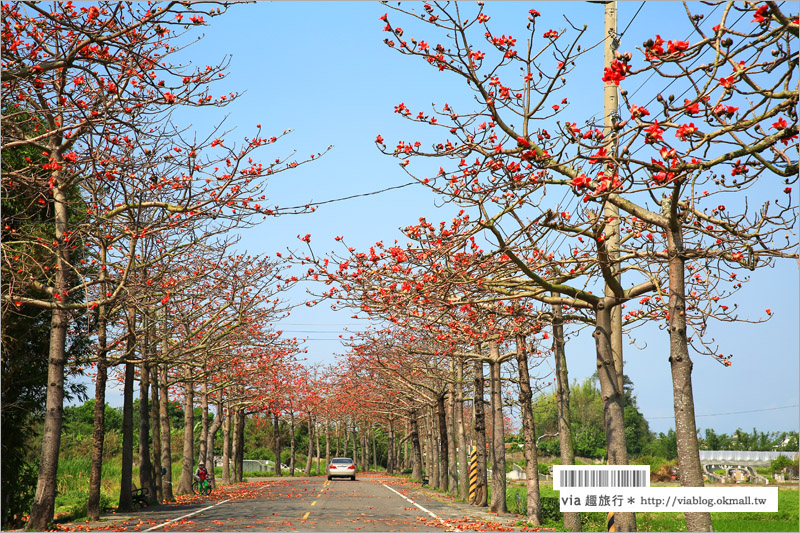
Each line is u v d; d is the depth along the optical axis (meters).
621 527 11.40
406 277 11.45
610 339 12.12
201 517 17.47
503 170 9.66
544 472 59.03
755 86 7.64
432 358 29.53
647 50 7.56
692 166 8.47
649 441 96.88
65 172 12.09
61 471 32.66
